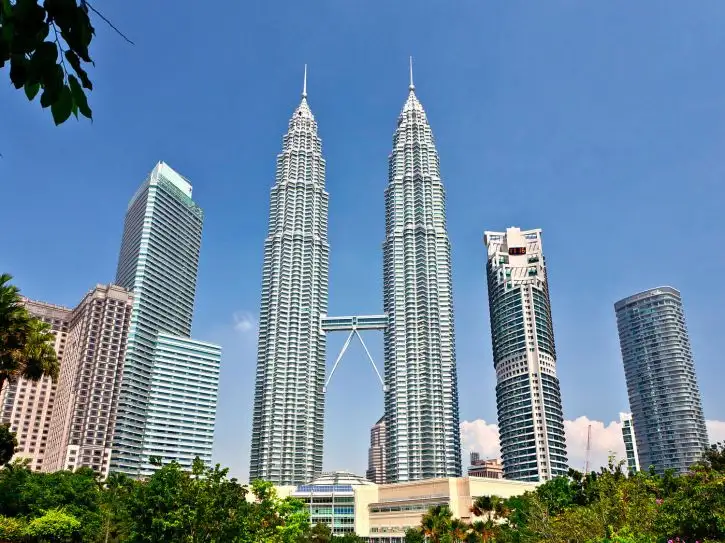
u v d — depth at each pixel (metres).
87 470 137.12
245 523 58.84
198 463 59.78
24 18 5.96
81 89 6.54
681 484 65.88
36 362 63.34
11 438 76.50
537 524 66.44
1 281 59.31
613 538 48.72
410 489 193.62
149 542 56.09
